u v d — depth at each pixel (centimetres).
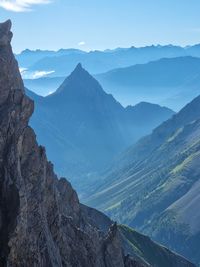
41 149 9162
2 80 8775
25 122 8612
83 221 12769
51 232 9025
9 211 7350
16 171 7812
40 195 8444
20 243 7181
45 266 7788
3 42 9694
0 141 7975
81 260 9969
